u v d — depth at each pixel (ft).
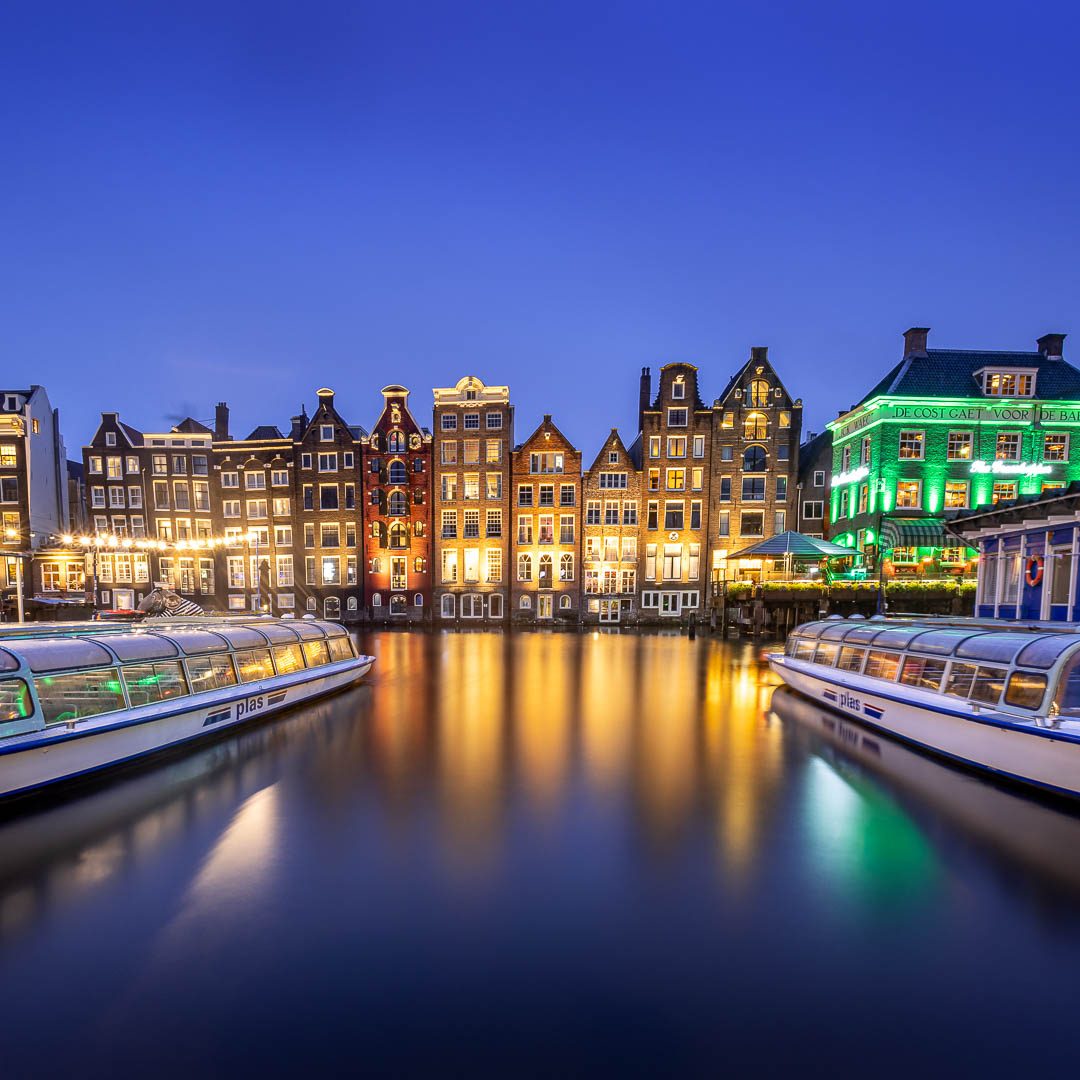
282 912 18.28
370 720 41.52
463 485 131.13
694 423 128.16
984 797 27.14
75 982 15.28
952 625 45.03
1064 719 26.73
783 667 51.83
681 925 17.72
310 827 24.12
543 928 17.56
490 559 131.34
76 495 150.00
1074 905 18.79
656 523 129.59
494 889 19.61
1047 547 45.11
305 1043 13.38
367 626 126.21
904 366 111.86
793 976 15.61
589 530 130.31
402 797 27.32
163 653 34.58
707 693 51.60
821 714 43.37
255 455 133.80
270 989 15.03
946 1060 13.03
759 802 26.76
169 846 22.41
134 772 30.14
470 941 16.93
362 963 16.01
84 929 17.43
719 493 128.26
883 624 44.96
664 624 127.85
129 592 133.59
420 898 19.08
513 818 25.05
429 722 40.96
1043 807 25.96
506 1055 13.03
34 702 26.81
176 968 15.80
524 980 15.37
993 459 106.32
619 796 27.53
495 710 44.78
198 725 34.73
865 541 110.93
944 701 32.86
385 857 21.68
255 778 29.66
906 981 15.44
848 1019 14.16
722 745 35.53
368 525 132.87
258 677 42.27
